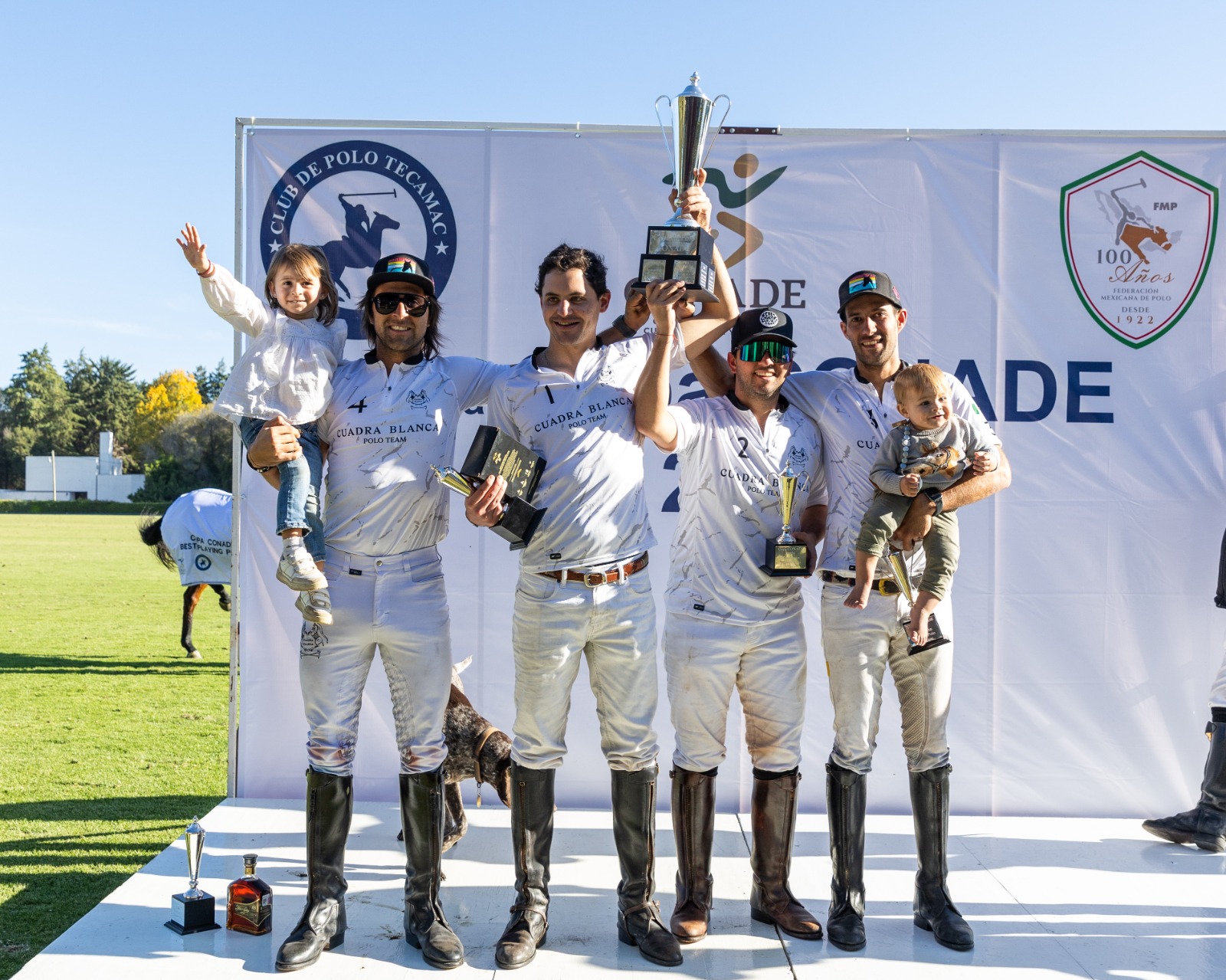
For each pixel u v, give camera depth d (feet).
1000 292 14.98
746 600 10.75
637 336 11.29
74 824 16.97
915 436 10.37
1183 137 14.87
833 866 11.12
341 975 10.16
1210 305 14.98
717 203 15.02
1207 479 14.98
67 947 10.71
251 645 15.19
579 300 10.37
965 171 14.97
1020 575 15.05
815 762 15.25
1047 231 14.97
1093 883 12.62
